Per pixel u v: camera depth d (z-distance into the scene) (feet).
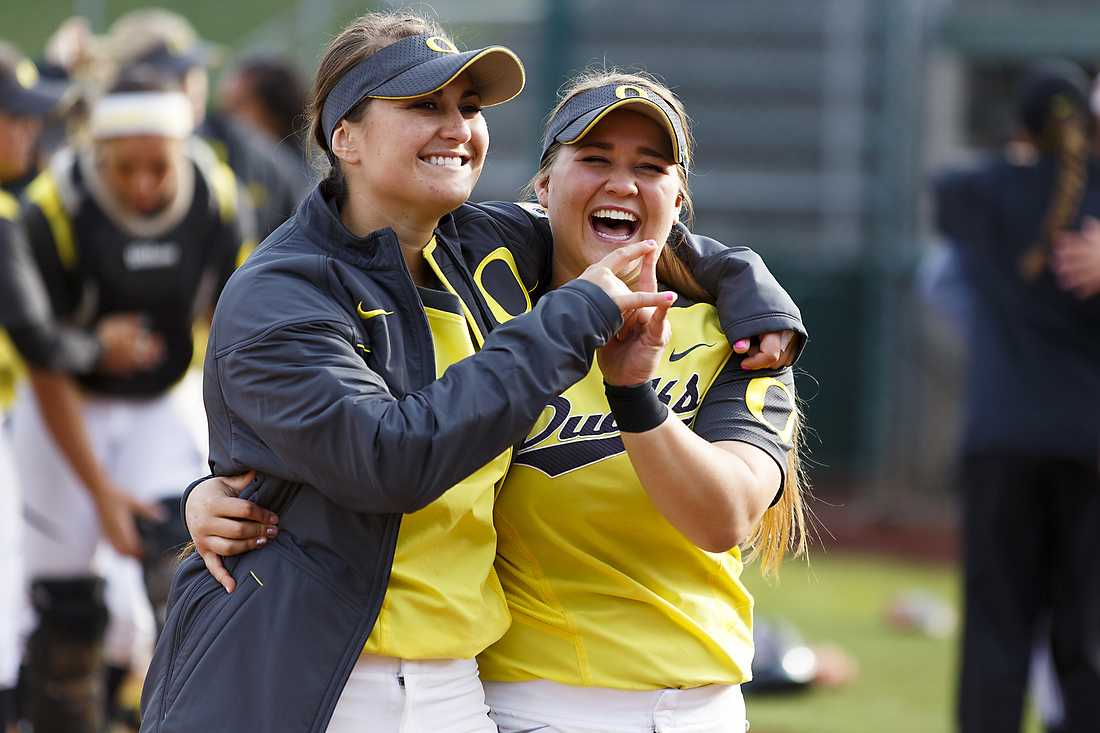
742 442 31.76
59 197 54.90
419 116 30.07
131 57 64.39
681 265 33.96
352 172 31.24
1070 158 63.87
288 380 28.48
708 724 33.40
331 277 29.58
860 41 142.10
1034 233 63.62
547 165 34.01
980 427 63.21
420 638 30.09
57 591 56.13
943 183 65.87
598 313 28.48
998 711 61.98
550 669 32.73
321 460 28.32
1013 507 62.75
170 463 57.57
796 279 142.20
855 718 70.13
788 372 33.63
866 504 139.44
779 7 143.02
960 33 138.00
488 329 31.96
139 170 54.24
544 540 32.63
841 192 143.02
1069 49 137.28
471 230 33.17
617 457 32.27
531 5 136.46
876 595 103.35
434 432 27.68
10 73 57.93
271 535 30.22
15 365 56.85
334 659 29.22
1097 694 61.98
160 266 55.98
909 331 139.54
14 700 57.72
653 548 32.99
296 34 131.75
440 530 30.37
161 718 29.99
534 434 32.30
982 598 63.00
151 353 55.88
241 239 57.52
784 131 143.74
